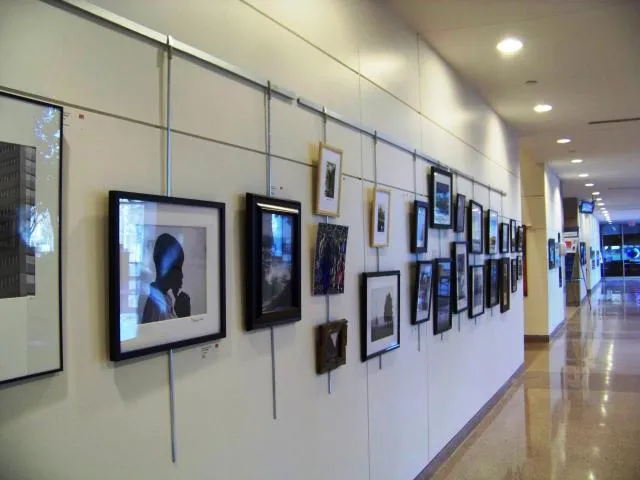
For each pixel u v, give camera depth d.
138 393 1.62
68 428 1.42
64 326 1.41
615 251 34.19
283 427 2.28
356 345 2.91
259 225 2.10
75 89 1.46
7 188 1.28
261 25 2.22
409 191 3.66
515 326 6.91
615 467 3.93
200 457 1.84
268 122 2.24
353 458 2.85
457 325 4.61
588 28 3.87
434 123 4.20
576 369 7.37
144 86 1.67
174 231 1.73
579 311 15.06
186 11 1.84
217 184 1.95
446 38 4.03
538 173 10.06
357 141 2.98
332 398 2.66
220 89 1.98
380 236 3.17
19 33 1.33
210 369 1.90
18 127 1.30
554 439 4.57
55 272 1.38
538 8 3.55
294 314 2.31
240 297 2.05
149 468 1.65
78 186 1.46
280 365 2.28
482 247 5.35
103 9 1.54
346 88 2.88
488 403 5.49
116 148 1.57
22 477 1.31
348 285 2.84
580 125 6.98
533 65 4.66
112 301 1.52
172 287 1.71
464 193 4.92
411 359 3.63
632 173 11.73
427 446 3.86
